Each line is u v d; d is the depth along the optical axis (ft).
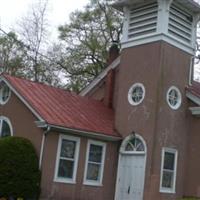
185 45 75.87
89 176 70.18
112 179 72.90
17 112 70.79
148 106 71.46
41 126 65.10
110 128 74.28
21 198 57.31
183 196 72.18
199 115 73.10
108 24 139.33
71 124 67.21
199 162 71.46
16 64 138.51
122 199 71.87
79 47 140.26
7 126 72.49
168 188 70.95
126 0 76.89
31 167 63.16
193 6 75.82
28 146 64.59
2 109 74.02
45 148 64.95
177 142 72.59
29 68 137.90
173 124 72.28
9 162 61.62
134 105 73.72
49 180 64.90
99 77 86.94
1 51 140.67
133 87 74.79
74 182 67.72
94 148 71.31
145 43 74.54
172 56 73.41
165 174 70.90
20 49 139.33
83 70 138.41
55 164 65.82
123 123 74.59
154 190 68.44
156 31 73.05
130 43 77.15
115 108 79.30
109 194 72.18
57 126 64.80
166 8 73.05
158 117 70.13
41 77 137.69
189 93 74.54
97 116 75.66
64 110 70.95
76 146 68.64
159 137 69.97
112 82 82.79
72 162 68.13
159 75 71.00
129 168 72.13
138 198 69.51
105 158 72.28
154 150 69.15
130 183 71.36
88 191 69.41
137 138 72.13
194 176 71.61
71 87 137.90
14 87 71.00
